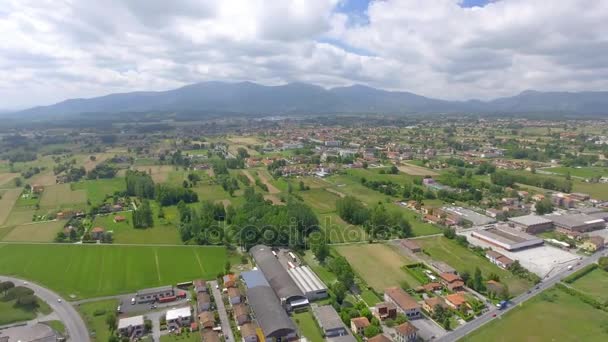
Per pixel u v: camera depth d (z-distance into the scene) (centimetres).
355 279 14962
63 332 11544
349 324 11988
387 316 12275
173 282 14825
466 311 12638
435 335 11412
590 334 11388
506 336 11331
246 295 13675
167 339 11338
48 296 13675
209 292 14088
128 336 11388
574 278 14975
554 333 11456
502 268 15975
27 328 11225
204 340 10900
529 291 14038
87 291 14075
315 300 13625
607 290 14088
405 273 15488
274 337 11062
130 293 13988
